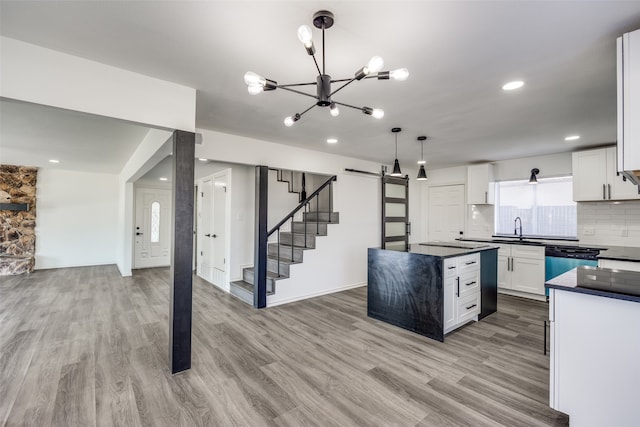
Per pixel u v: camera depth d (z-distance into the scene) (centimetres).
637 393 160
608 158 411
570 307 180
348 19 163
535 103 283
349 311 402
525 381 230
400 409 197
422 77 232
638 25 166
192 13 160
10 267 612
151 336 316
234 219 512
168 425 183
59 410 195
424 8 154
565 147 450
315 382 229
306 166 474
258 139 414
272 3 151
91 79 210
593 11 155
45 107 199
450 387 222
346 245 529
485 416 190
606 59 204
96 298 458
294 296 452
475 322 359
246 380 232
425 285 315
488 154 505
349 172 538
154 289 514
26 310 399
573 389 178
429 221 674
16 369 247
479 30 173
